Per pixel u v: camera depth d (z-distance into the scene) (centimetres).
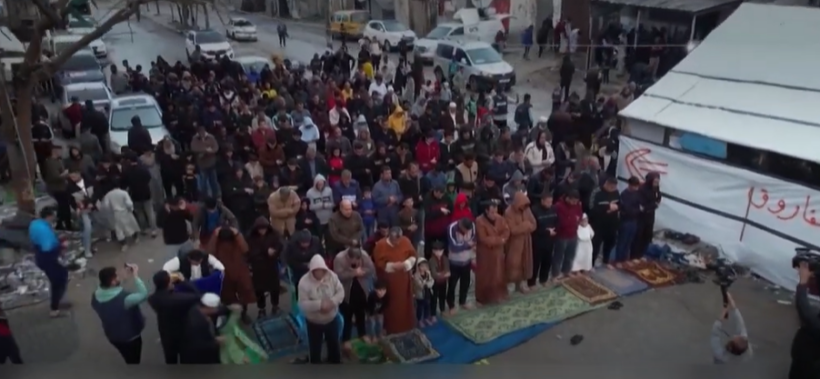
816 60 1088
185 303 662
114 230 1127
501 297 943
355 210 941
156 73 1959
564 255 998
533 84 2367
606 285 990
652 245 1088
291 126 1329
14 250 1091
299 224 964
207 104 1498
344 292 802
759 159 1018
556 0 2798
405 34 3009
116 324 697
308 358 800
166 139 1227
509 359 814
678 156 1130
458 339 854
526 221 932
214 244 842
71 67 2066
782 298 962
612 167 1257
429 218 950
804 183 964
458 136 1327
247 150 1245
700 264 1046
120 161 1180
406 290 834
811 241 957
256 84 1912
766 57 1151
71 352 826
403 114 1471
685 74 1234
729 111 1093
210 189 1209
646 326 890
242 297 860
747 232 1041
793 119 1016
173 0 1354
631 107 1216
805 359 547
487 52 2275
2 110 1139
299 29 3903
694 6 2102
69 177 1134
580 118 1447
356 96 1677
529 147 1224
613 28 2350
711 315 916
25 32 1348
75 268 1052
